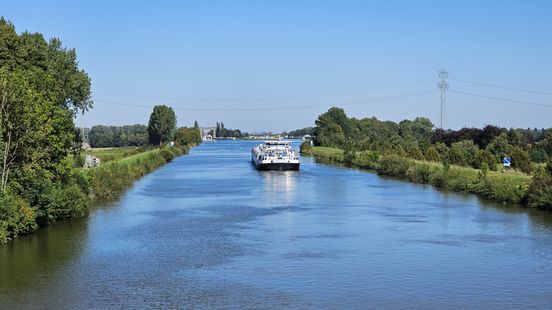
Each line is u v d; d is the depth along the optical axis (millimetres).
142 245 36969
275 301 25656
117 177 70438
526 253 34656
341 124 197875
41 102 41938
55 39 68750
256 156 114938
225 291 27094
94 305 25062
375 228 43031
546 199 51219
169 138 187375
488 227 43188
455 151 86500
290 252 35000
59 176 45938
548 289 27562
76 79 69312
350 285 28078
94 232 41094
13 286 27688
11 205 37125
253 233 41219
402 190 69312
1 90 37938
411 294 26719
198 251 35312
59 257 33406
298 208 54031
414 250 35438
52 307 24766
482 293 26922
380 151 117000
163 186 75188
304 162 130250
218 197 62969
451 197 61812
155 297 26156
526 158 68812
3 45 49312
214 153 192625
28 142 40188
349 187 73250
